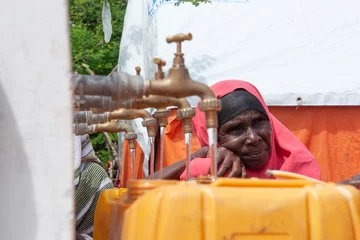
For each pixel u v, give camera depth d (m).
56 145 1.56
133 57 5.71
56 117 1.56
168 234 1.58
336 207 1.64
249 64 4.99
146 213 1.61
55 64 1.56
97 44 7.56
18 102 1.55
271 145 2.95
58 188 1.56
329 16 5.12
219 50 5.00
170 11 5.04
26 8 1.55
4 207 1.54
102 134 6.99
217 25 5.07
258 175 2.95
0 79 1.54
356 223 1.65
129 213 1.68
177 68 1.81
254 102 2.91
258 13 5.11
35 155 1.55
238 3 5.12
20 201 1.54
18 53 1.55
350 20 5.11
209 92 1.85
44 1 1.55
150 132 2.33
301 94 4.89
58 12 1.56
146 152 4.79
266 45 5.04
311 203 1.64
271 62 5.00
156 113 2.28
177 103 2.01
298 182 1.73
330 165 4.98
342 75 4.96
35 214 1.55
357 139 4.96
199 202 1.60
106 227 2.42
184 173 3.02
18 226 1.54
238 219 1.60
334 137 4.98
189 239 1.58
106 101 1.88
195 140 4.79
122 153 5.38
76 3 7.51
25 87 1.55
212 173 1.86
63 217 1.56
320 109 4.99
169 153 4.80
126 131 2.62
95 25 8.03
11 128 1.54
